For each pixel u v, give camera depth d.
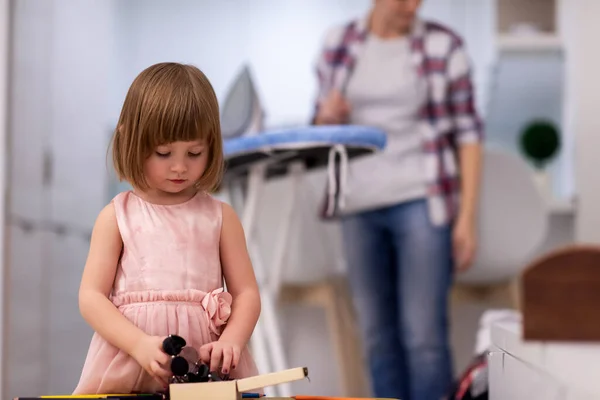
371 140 1.85
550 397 0.78
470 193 2.82
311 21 3.37
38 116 2.46
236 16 3.39
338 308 2.86
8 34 2.32
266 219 2.88
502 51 3.22
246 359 1.14
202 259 1.15
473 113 2.86
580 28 3.08
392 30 2.87
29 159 2.40
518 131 3.42
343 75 2.89
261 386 0.91
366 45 2.89
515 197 2.85
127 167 1.09
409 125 2.85
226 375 1.06
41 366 2.43
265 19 3.38
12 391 2.29
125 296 1.12
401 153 2.84
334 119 2.89
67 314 2.58
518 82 3.30
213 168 1.12
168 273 1.13
